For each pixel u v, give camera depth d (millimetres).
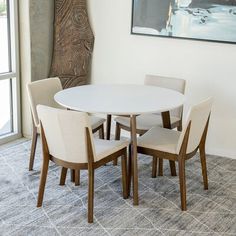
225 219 2863
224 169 3754
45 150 2883
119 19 4359
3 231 2658
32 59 4203
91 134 2646
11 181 3387
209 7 3828
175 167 3541
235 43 3801
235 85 3916
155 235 2645
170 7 4023
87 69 4652
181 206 2963
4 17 4133
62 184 3324
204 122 2984
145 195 3184
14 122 4414
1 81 4238
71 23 4406
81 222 2783
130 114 2795
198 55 4020
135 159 2982
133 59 4398
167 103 3037
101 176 3527
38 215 2863
